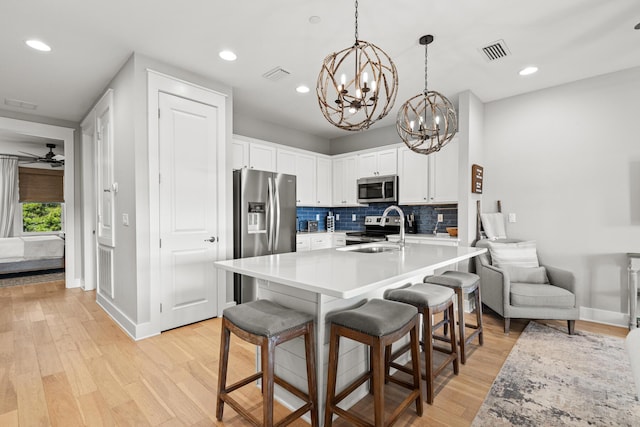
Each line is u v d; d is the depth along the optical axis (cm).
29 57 272
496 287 297
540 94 346
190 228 303
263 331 138
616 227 306
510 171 365
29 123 411
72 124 449
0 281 497
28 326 299
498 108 374
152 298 276
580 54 272
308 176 504
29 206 672
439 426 162
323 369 164
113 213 311
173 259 291
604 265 311
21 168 644
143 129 271
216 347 253
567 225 331
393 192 441
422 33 241
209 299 319
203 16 220
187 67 296
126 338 270
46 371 215
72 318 321
